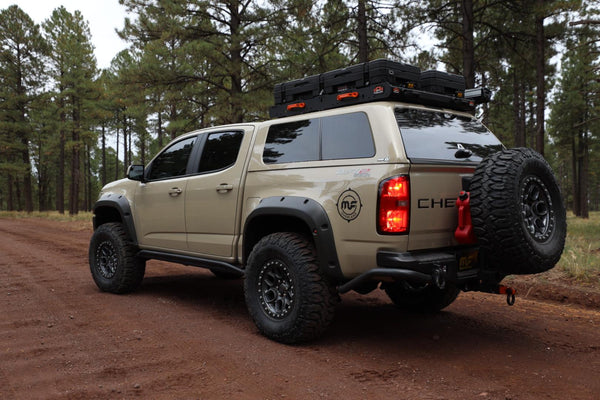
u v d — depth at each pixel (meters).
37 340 3.89
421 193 3.38
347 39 16.25
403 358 3.46
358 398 2.76
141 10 17.94
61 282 6.63
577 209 38.69
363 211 3.40
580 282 5.88
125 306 5.14
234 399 2.75
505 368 3.25
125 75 18.64
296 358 3.46
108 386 2.93
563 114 33.59
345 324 4.43
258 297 4.02
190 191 4.92
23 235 15.67
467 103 4.27
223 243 4.55
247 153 4.46
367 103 3.75
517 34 14.67
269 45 17.77
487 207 3.25
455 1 14.12
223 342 3.85
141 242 5.62
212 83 18.78
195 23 18.16
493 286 3.61
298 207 3.75
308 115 4.06
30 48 36.69
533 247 3.28
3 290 6.04
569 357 3.48
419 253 3.40
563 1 12.52
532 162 3.39
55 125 35.91
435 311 4.80
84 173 53.69
